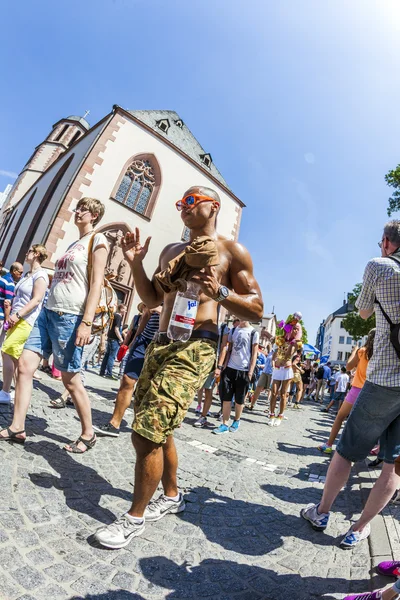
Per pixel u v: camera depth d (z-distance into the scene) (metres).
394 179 20.88
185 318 2.05
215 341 2.21
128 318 19.30
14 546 1.79
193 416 6.89
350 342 78.12
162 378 2.01
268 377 9.36
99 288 3.13
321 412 12.59
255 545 2.30
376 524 2.63
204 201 2.33
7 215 34.69
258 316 2.21
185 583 1.82
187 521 2.47
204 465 3.79
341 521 2.80
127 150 20.30
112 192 19.64
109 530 1.99
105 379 9.23
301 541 2.43
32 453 2.91
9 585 1.54
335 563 2.18
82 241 3.27
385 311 2.27
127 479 2.90
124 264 19.59
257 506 2.93
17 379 3.09
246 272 2.29
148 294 2.43
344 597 1.84
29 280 4.53
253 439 5.62
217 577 1.91
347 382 12.36
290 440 6.02
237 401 5.97
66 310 3.10
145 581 1.78
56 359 3.14
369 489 3.57
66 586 1.62
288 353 7.48
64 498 2.37
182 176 22.28
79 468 2.88
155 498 2.71
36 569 1.68
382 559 2.17
